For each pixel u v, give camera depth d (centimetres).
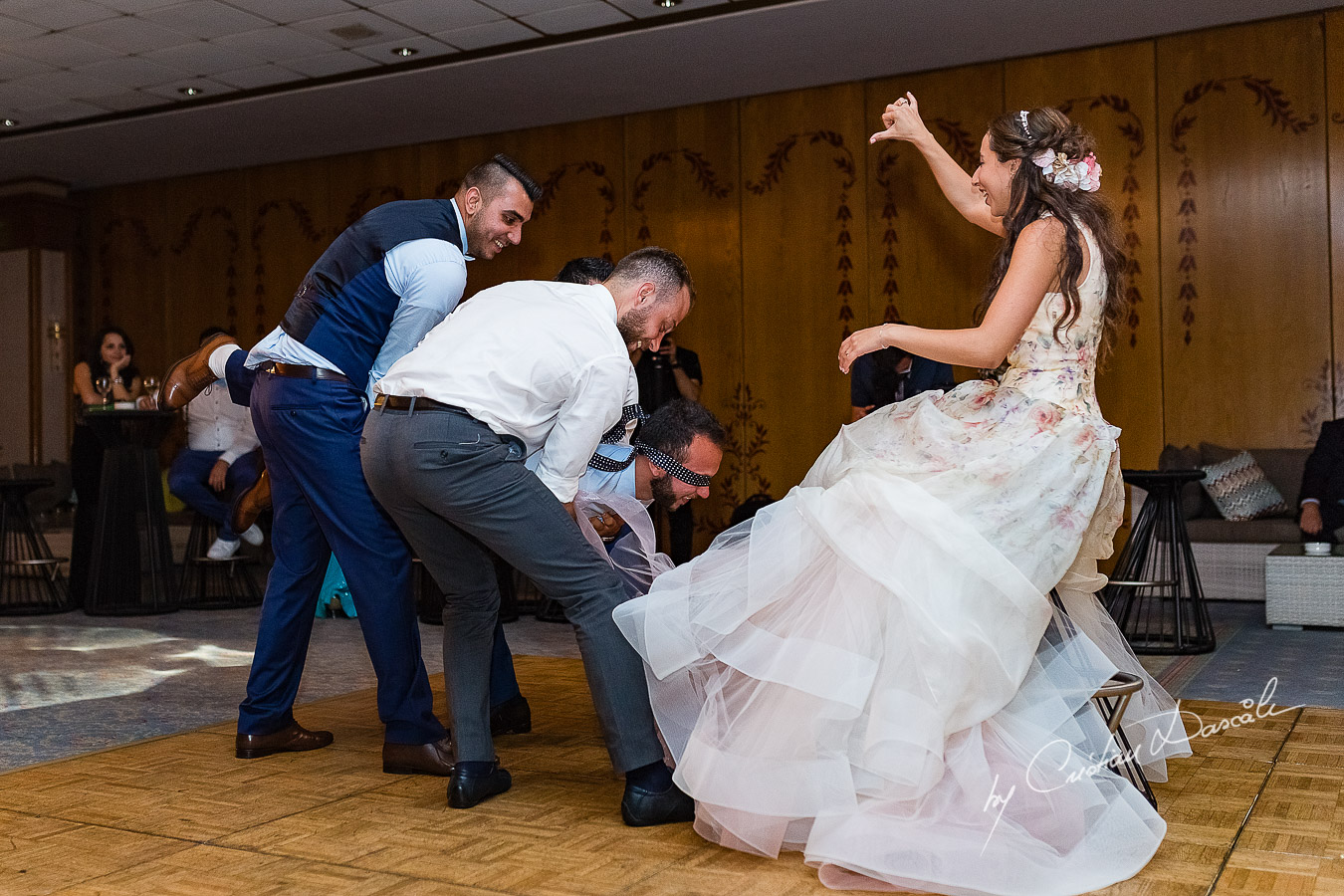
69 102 821
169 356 1039
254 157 973
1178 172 716
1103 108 732
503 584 569
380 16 662
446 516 240
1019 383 244
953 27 689
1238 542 619
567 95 812
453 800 253
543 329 239
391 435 240
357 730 336
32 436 1039
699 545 847
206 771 288
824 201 807
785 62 750
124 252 1059
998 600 220
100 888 204
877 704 213
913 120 302
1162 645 485
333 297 288
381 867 214
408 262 285
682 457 284
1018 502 229
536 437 246
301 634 308
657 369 666
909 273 784
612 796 261
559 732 327
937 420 244
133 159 973
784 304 820
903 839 207
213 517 680
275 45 709
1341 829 232
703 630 234
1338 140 679
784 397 823
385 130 897
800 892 200
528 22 675
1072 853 208
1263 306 698
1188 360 717
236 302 1012
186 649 505
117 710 372
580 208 882
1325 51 680
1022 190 242
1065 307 235
